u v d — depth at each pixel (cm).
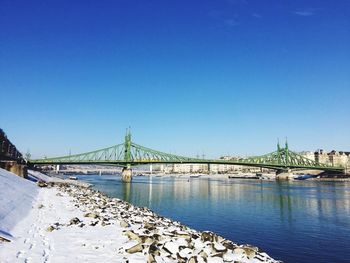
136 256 1659
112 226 2416
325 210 5841
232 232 3759
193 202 7044
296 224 4369
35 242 1817
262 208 6034
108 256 1645
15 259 1477
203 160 19262
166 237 2047
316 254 2881
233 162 19675
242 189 11781
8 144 8906
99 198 5219
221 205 6475
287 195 9012
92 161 17212
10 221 2225
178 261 1641
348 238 3525
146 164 18225
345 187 13288
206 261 1672
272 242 3319
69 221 2527
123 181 17975
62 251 1689
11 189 3609
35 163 15375
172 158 19338
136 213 3678
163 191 10544
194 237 2178
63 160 16938
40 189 5831
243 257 1834
